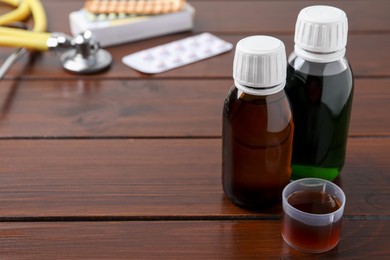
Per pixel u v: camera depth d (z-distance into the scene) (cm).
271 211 65
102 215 65
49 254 62
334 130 65
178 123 76
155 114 77
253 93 61
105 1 92
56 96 80
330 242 62
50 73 84
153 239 63
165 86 81
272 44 60
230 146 63
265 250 62
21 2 95
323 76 63
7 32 85
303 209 63
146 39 90
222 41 88
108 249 63
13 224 65
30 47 84
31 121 76
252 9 96
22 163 71
